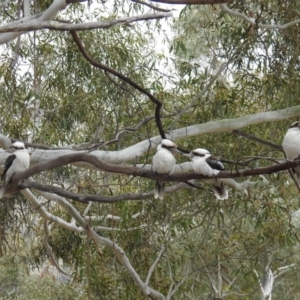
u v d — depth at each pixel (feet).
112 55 40.34
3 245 41.86
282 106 39.60
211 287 48.88
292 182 44.78
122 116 39.32
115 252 38.83
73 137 42.01
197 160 25.32
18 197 40.63
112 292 42.57
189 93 41.55
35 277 52.11
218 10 41.22
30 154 32.40
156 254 43.19
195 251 43.88
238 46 41.01
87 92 41.16
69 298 48.19
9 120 39.29
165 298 42.86
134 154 33.73
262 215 42.93
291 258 54.70
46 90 41.96
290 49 37.81
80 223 37.63
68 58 40.57
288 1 37.19
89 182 39.63
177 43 40.04
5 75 38.83
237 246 45.62
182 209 42.78
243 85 39.60
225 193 27.32
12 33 30.25
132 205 40.98
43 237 44.04
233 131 36.11
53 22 24.49
